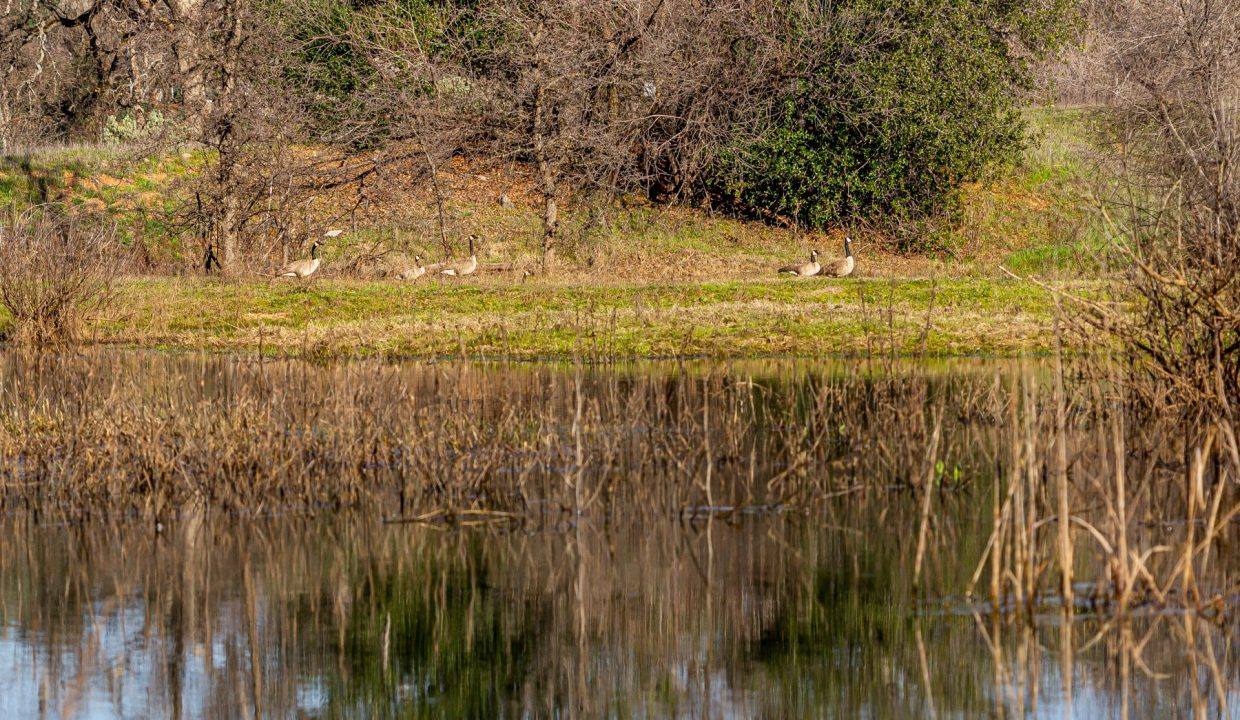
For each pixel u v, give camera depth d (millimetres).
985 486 27547
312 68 71562
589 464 29625
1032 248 70438
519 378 42219
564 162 71938
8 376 42875
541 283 59500
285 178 66875
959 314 52406
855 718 16156
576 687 17766
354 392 31359
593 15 71688
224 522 25516
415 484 28016
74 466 27500
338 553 23438
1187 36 63656
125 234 72062
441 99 70500
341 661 18594
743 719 16500
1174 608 19422
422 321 53531
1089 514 24078
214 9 67125
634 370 44844
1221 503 24578
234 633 19531
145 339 52438
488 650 18922
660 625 19703
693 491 27531
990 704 16250
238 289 58500
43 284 52344
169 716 16625
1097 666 17328
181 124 69188
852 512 25641
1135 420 29906
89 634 19406
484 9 72250
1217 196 26859
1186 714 15789
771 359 47125
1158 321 28672
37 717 16406
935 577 21406
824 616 19734
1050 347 47219
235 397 32562
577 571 22250
